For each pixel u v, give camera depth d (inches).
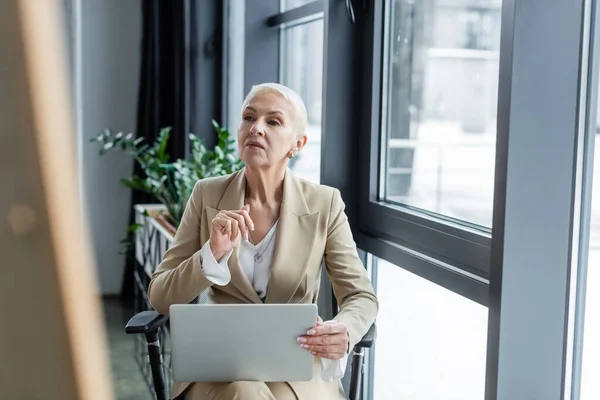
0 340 5.3
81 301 5.6
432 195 88.7
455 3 82.4
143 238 164.7
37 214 5.3
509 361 65.3
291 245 77.7
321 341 67.5
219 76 177.2
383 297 106.7
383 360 107.3
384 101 100.0
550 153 64.1
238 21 161.6
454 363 86.9
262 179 79.4
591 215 64.3
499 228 64.4
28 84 5.2
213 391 69.8
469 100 79.5
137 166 190.5
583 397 66.0
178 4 175.8
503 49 63.5
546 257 65.1
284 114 78.7
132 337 164.4
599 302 63.3
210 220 79.0
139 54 195.9
